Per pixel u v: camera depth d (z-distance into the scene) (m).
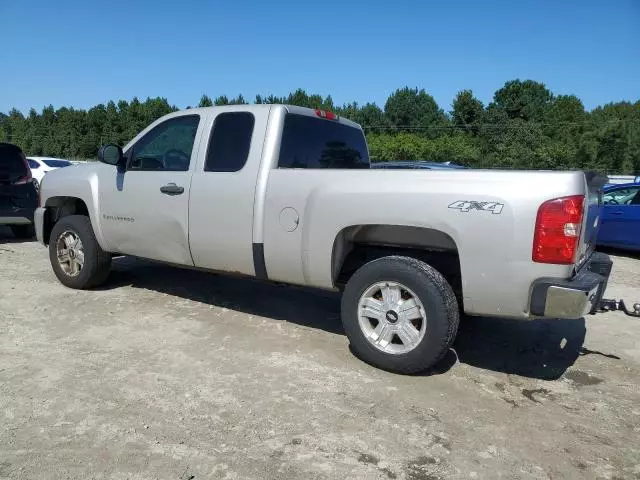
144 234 5.20
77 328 4.75
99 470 2.73
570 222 3.36
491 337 5.01
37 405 3.35
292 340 4.63
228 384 3.73
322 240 4.11
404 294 3.95
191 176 4.79
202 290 6.11
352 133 5.62
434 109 78.69
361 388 3.74
